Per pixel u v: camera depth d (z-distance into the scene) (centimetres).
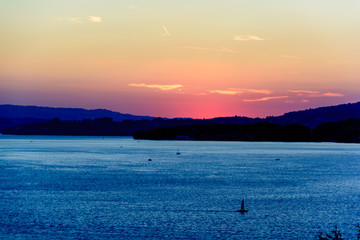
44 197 16962
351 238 11738
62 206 15150
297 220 13562
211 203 16062
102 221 13100
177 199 16812
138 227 12512
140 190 19025
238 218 13738
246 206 15600
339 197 17725
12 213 13975
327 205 15925
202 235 11881
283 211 14812
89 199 16588
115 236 11644
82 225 12631
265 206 15650
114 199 16650
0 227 12300
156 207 15175
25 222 12875
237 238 11662
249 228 12606
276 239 11644
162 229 12362
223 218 13725
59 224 12700
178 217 13762
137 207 15138
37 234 11712
